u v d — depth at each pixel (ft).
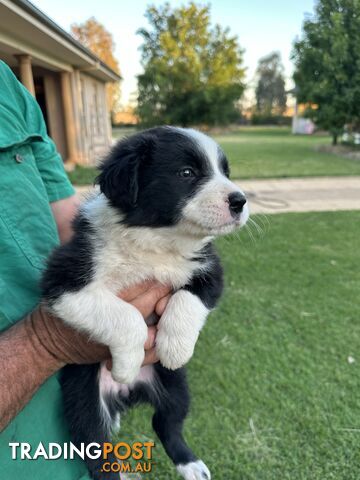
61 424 0.88
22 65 5.69
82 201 1.08
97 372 1.00
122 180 0.92
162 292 0.99
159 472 1.35
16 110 0.96
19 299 0.81
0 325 0.76
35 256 0.87
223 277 1.11
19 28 4.83
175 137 0.99
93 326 0.84
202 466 1.15
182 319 0.96
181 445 1.16
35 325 0.77
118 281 0.97
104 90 10.78
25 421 0.77
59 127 7.93
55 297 0.84
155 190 0.94
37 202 0.91
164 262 0.99
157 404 1.15
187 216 0.94
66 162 7.72
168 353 0.95
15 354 0.72
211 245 1.10
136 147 0.95
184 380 1.17
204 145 0.99
